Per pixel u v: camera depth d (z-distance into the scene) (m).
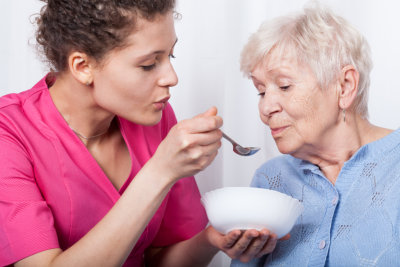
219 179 1.81
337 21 1.05
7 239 1.04
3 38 1.84
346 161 1.08
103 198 1.20
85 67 1.06
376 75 1.70
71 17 1.00
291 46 1.03
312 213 1.12
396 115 1.70
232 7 1.78
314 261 1.05
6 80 1.86
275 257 1.15
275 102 1.06
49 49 1.11
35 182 1.12
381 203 1.02
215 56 1.79
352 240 1.03
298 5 1.74
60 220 1.16
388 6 1.67
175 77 1.05
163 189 0.98
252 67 1.08
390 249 0.98
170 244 1.40
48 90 1.20
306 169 1.14
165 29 1.01
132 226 0.98
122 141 1.30
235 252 1.06
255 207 0.95
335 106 1.05
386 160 1.05
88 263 0.98
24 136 1.12
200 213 1.42
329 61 1.02
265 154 1.80
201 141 0.90
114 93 1.06
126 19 0.97
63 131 1.17
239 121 1.81
